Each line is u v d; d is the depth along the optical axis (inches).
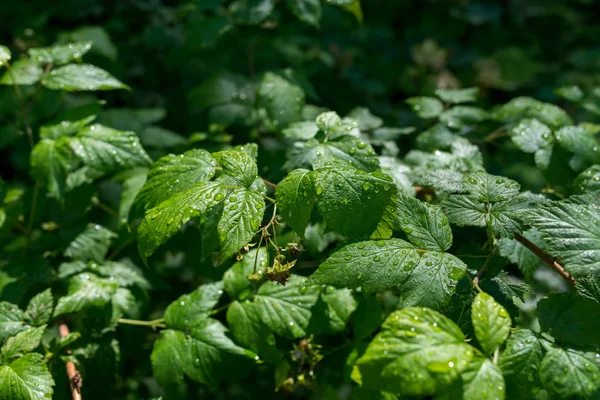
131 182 26.9
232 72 39.2
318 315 24.4
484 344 19.1
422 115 30.5
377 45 51.0
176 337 24.9
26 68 29.0
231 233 20.3
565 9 65.2
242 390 33.1
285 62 41.1
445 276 20.7
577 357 19.6
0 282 27.2
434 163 26.8
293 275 25.4
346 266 20.8
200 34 32.8
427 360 18.6
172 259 33.9
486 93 51.8
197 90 35.0
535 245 23.5
